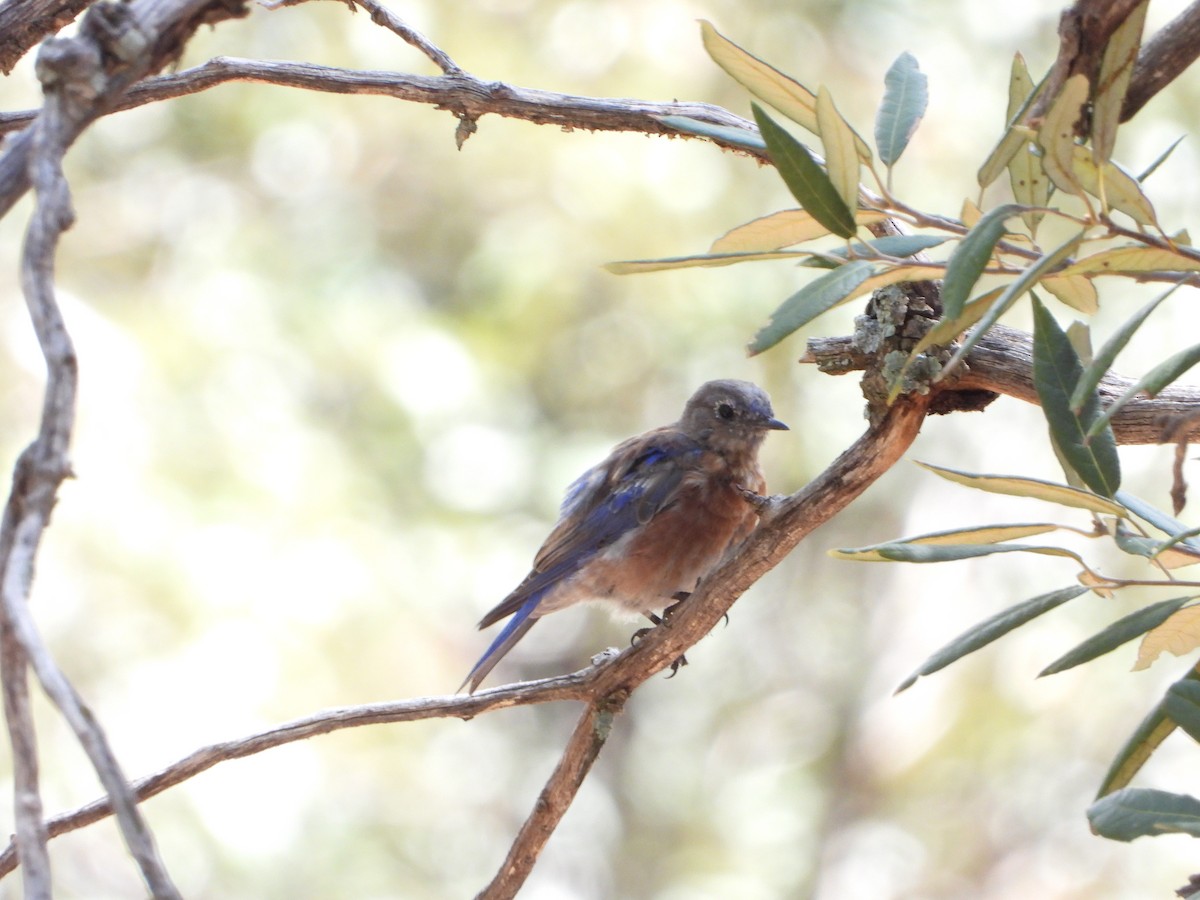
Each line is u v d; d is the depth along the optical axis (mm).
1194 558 4074
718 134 4379
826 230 3902
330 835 13719
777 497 5090
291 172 16938
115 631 13023
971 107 15352
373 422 15086
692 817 18375
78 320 14125
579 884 18953
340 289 15906
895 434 4926
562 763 5742
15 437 13977
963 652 3824
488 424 15906
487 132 16344
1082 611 15008
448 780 16609
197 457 13805
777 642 18609
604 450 16484
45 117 3197
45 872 2820
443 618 15133
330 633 13555
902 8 15492
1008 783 15812
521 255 15789
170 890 2623
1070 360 3904
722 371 16281
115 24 3248
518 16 15992
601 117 5969
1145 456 13797
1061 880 15391
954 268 3248
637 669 5586
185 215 16453
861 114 15406
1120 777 4043
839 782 17469
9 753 12805
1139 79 4098
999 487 3719
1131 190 3445
